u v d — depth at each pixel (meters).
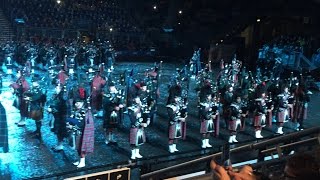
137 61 46.97
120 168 8.62
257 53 44.88
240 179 3.61
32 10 49.00
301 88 21.20
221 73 26.03
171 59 48.44
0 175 12.99
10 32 45.84
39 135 16.77
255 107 18.89
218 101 19.28
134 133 15.20
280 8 44.22
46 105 21.92
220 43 46.91
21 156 14.90
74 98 15.45
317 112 25.66
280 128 20.03
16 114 20.52
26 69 29.16
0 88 24.06
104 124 16.95
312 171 3.19
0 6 49.66
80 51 37.34
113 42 48.09
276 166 6.92
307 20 43.88
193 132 19.53
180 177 12.41
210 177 7.44
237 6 47.72
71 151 15.76
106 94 17.05
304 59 38.81
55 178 13.01
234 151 7.27
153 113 20.09
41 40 41.06
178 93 19.52
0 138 14.35
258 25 45.84
